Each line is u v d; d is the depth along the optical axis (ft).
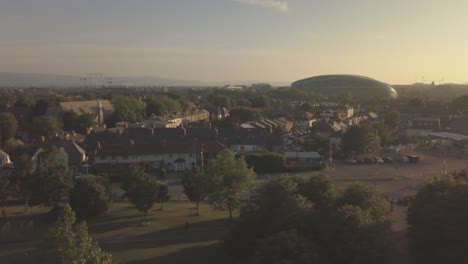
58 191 248.11
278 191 184.03
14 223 237.25
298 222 154.71
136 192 237.45
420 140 568.82
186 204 287.07
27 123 618.03
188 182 265.34
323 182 194.18
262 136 468.75
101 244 204.54
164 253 188.96
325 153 465.47
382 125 551.59
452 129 652.89
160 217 251.39
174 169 394.11
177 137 455.63
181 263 176.45
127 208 270.26
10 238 212.43
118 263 165.58
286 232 146.72
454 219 150.82
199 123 644.69
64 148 389.80
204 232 223.51
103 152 384.88
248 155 383.24
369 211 161.48
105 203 244.83
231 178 234.17
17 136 542.16
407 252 164.14
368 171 386.73
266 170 381.19
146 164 389.60
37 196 247.29
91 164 390.83
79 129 560.61
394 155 468.34
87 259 121.60
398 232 188.55
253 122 594.24
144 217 248.93
